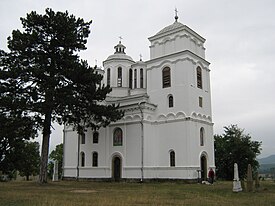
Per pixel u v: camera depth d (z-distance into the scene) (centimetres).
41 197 1884
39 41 2984
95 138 4200
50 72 2983
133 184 3191
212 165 3784
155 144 3728
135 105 3744
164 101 3759
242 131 4903
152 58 4034
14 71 2738
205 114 3834
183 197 1933
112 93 4675
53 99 2814
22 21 3016
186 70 3644
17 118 2733
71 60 2969
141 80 4625
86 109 3147
